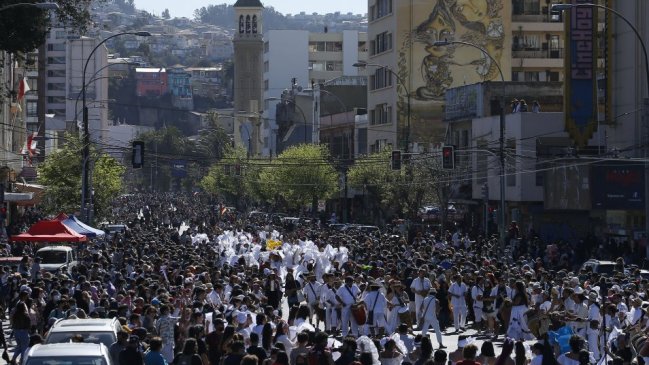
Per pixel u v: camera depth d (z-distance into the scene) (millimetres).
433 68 115188
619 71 67062
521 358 22734
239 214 129375
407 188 85562
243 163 128375
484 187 70875
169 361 27422
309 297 38812
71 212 81500
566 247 60438
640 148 61281
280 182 110938
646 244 54469
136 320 28062
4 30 56031
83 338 23312
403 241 58562
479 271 39938
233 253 55562
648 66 46750
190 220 118250
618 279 38250
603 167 61750
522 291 33188
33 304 32438
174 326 27922
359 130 129250
